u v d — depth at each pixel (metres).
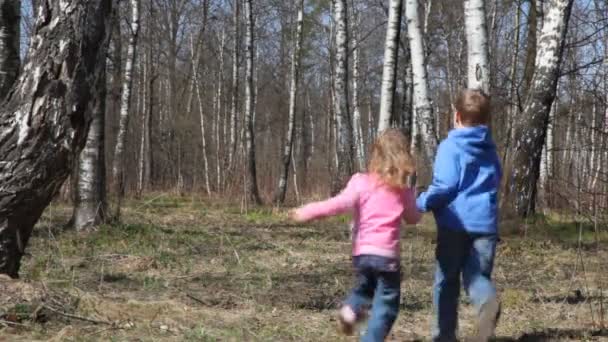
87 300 5.51
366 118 43.28
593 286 7.55
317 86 47.09
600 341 5.23
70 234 10.64
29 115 5.23
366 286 4.43
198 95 32.31
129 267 8.06
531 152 12.49
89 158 11.29
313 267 8.63
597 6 17.19
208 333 5.03
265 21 37.41
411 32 11.83
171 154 36.16
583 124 8.85
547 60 12.45
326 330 5.33
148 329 5.03
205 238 11.17
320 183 27.00
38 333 4.74
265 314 5.82
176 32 36.84
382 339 4.30
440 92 34.22
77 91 5.34
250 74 22.97
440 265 4.60
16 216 5.30
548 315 6.07
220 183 28.61
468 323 5.71
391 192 4.32
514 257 9.83
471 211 4.46
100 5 5.45
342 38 16.95
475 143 4.44
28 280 5.81
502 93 19.30
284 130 40.88
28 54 5.33
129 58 19.38
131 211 16.28
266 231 13.15
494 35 26.22
